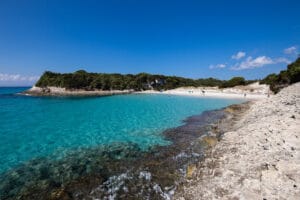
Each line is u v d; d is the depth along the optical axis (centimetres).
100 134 1714
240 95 5500
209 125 1961
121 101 4519
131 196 791
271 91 5197
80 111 3047
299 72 4091
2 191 861
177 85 9381
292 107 1750
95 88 8369
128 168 1041
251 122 1628
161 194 789
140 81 9062
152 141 1497
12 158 1216
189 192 756
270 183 672
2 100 5203
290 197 589
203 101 4328
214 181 773
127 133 1725
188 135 1627
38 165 1113
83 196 804
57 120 2356
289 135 1048
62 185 896
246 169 795
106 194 810
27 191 859
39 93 7700
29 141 1550
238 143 1114
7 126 2067
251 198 618
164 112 2814
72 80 8025
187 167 1000
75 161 1158
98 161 1152
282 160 795
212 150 1155
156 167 1031
